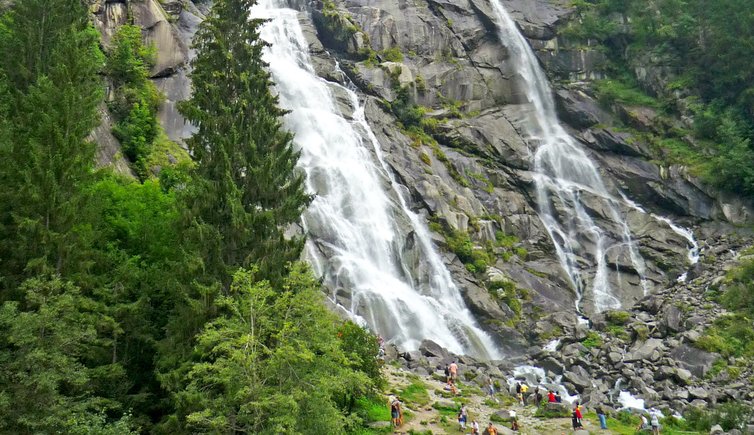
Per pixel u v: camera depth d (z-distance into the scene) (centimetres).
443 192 6003
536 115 7369
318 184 5347
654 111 7212
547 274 5716
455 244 5609
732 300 4934
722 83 6950
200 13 6469
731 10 7056
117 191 3350
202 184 2759
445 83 7175
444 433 3066
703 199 6438
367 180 5653
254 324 2384
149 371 2742
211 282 2598
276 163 2983
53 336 2270
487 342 4956
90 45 4000
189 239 2675
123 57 4834
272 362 2272
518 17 7900
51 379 2153
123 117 4694
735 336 4575
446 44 7494
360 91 6756
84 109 3016
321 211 5144
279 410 2233
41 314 2217
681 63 7381
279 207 2866
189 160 4797
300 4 7338
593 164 6981
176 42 5469
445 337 4812
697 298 5194
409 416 3219
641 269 5906
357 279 4859
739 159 6228
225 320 2361
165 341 2553
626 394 4059
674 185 6594
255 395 2241
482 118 7094
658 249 6012
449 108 7006
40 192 2588
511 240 6012
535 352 4706
